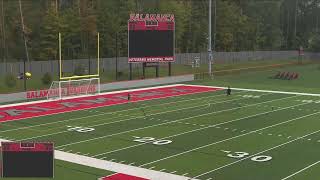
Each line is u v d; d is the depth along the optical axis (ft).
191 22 355.56
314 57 407.85
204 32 360.07
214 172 82.74
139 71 252.83
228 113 143.02
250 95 184.96
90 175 80.74
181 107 154.61
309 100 171.22
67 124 126.52
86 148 99.86
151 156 93.30
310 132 115.75
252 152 96.43
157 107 154.40
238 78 253.03
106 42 287.28
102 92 192.65
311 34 461.37
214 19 362.12
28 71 233.76
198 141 106.01
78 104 161.48
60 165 86.79
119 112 145.18
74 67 251.19
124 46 292.20
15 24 267.80
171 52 223.71
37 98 175.32
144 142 105.19
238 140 107.04
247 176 80.33
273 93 191.52
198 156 93.30
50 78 203.82
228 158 91.86
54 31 266.16
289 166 86.17
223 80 242.17
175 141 106.11
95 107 155.02
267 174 81.41
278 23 451.94
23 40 266.77
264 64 331.77
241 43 403.54
